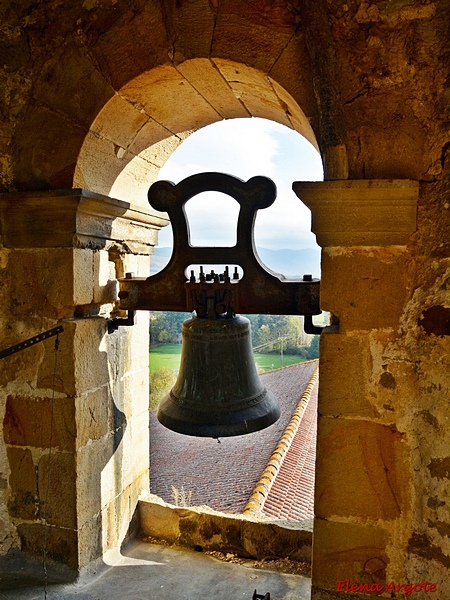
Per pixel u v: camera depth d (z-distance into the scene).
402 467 1.60
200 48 1.67
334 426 1.64
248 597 2.04
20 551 2.09
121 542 2.38
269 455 4.66
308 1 1.49
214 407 1.85
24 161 1.91
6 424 2.05
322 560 1.68
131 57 1.75
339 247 1.60
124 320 2.15
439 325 1.54
